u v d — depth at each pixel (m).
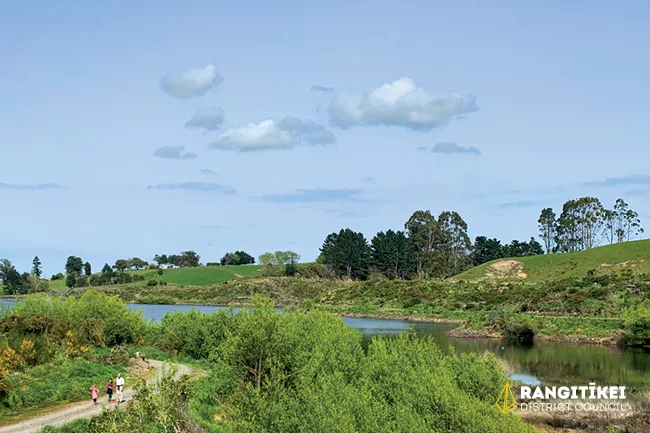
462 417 35.50
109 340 74.25
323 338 47.62
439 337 101.69
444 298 147.50
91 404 43.50
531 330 95.81
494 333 100.06
